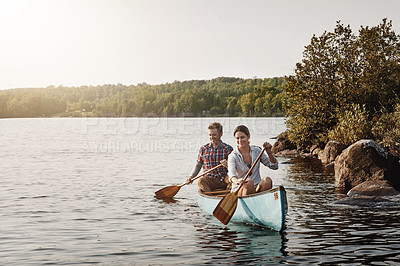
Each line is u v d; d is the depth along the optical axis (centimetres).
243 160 743
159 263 523
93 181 1243
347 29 1955
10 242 616
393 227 675
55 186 1147
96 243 610
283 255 546
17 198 964
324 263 513
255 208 689
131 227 705
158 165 1684
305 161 1769
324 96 1973
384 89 1886
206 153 912
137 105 17475
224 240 623
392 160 1116
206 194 856
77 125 8800
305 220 736
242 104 13088
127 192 1053
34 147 2781
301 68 1992
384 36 1928
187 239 631
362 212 793
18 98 19650
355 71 1945
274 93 12750
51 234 659
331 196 969
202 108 15612
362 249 564
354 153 1107
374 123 1667
